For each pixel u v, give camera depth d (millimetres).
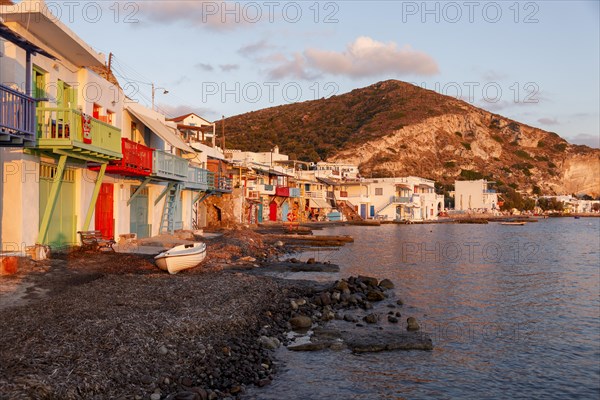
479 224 112250
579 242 63688
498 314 21047
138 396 9391
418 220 112188
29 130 16016
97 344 10820
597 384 13273
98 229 25531
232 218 56688
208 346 12711
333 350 14859
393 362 14195
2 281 15914
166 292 17359
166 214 36344
